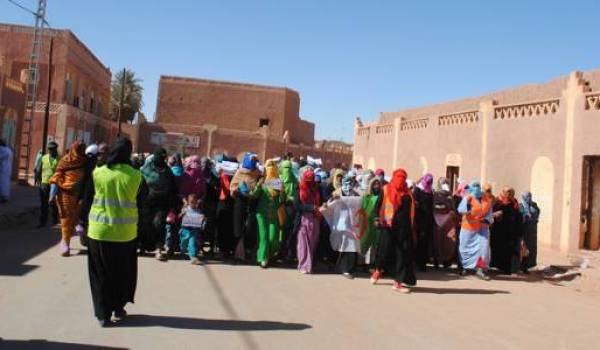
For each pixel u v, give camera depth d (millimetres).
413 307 7438
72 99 35344
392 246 8508
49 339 5066
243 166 9766
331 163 53969
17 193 18844
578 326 6977
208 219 10234
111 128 45156
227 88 51594
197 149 46188
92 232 5543
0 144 15484
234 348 5145
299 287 8180
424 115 22438
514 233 11039
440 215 11195
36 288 6836
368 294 8070
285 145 49094
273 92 52188
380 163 24312
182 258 9922
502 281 10320
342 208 9484
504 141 15367
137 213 5988
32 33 32688
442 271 11102
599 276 10391
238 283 8086
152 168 9398
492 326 6695
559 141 13242
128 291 5898
